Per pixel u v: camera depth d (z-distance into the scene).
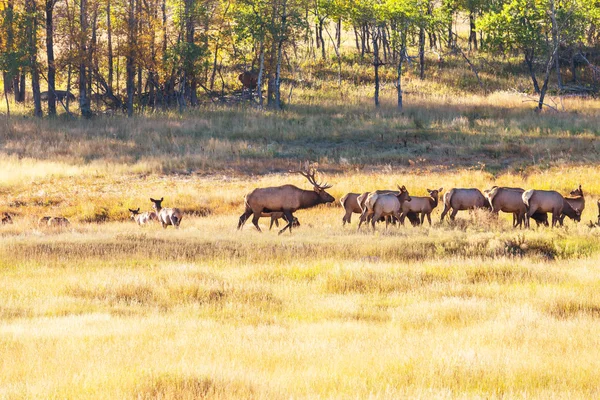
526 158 96.94
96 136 113.31
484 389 18.08
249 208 54.78
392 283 35.59
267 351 21.72
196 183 86.56
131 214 66.25
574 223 54.28
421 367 19.73
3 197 78.56
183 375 18.09
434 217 62.84
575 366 20.20
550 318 27.38
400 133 113.69
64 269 40.19
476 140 106.81
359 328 25.75
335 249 44.47
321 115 128.62
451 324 27.06
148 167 93.19
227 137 113.94
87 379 18.09
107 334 24.27
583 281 34.62
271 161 98.69
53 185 84.75
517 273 37.56
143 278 35.56
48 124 120.31
